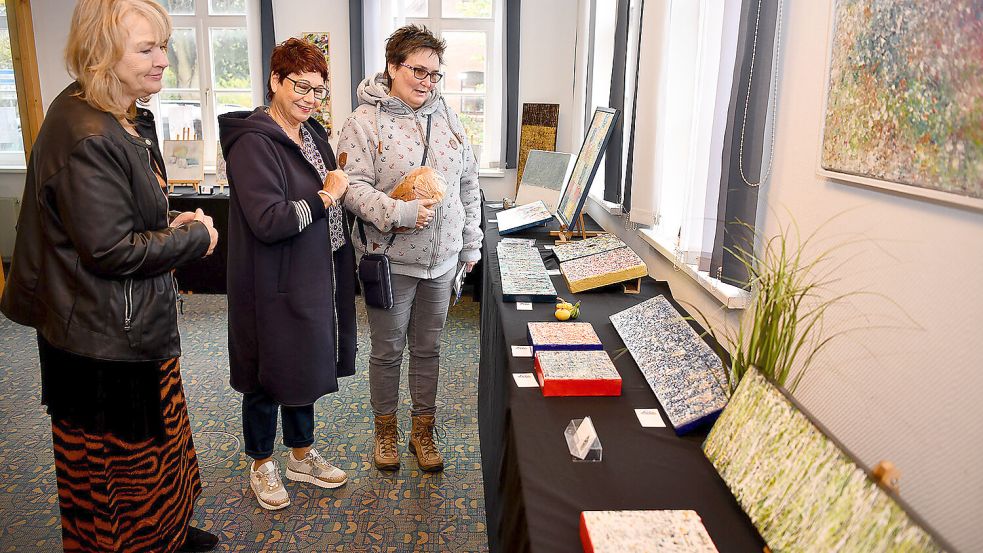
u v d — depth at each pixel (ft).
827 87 4.99
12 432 9.80
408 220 7.34
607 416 5.22
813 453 3.47
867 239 4.56
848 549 2.95
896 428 4.19
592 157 11.14
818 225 5.24
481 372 9.93
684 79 9.00
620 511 3.86
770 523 3.54
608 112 11.06
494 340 7.93
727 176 6.57
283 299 7.04
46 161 4.99
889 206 4.31
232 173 6.79
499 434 5.96
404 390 11.39
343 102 17.63
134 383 5.62
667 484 4.33
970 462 3.54
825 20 5.18
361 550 7.31
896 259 4.23
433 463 8.79
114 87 4.99
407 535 7.57
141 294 5.40
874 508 2.93
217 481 8.63
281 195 6.80
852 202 4.76
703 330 7.11
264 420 7.84
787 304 4.54
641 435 4.94
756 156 6.09
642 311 6.82
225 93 18.07
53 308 5.17
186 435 6.74
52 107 5.15
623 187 11.93
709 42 7.38
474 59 17.85
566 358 5.90
